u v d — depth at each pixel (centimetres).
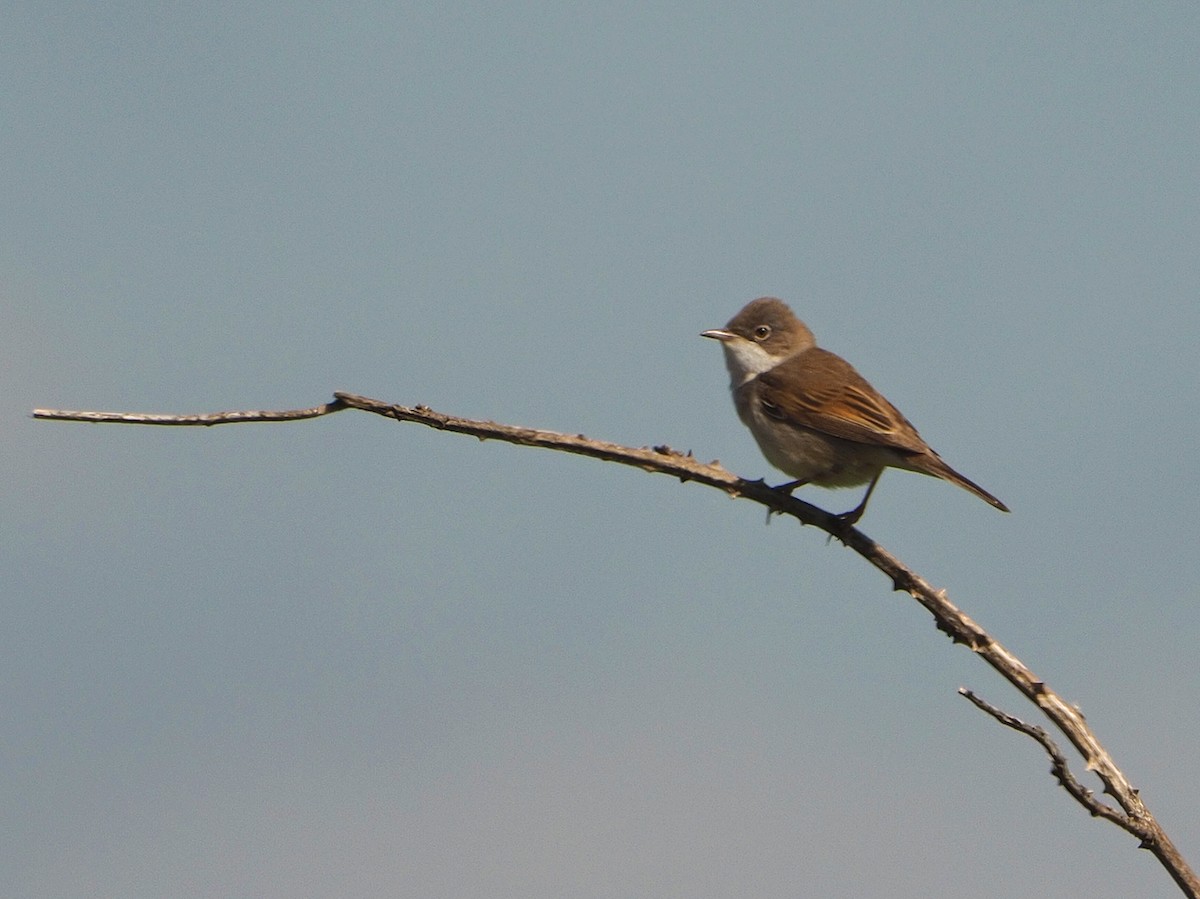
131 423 949
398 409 1004
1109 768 850
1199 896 802
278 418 980
